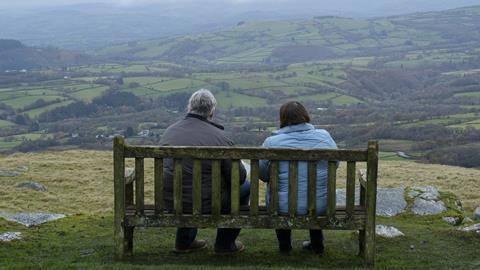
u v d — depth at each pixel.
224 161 7.63
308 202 7.39
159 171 7.39
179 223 7.47
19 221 11.22
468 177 25.84
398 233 9.87
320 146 7.91
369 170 7.20
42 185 20.84
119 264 7.52
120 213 7.49
